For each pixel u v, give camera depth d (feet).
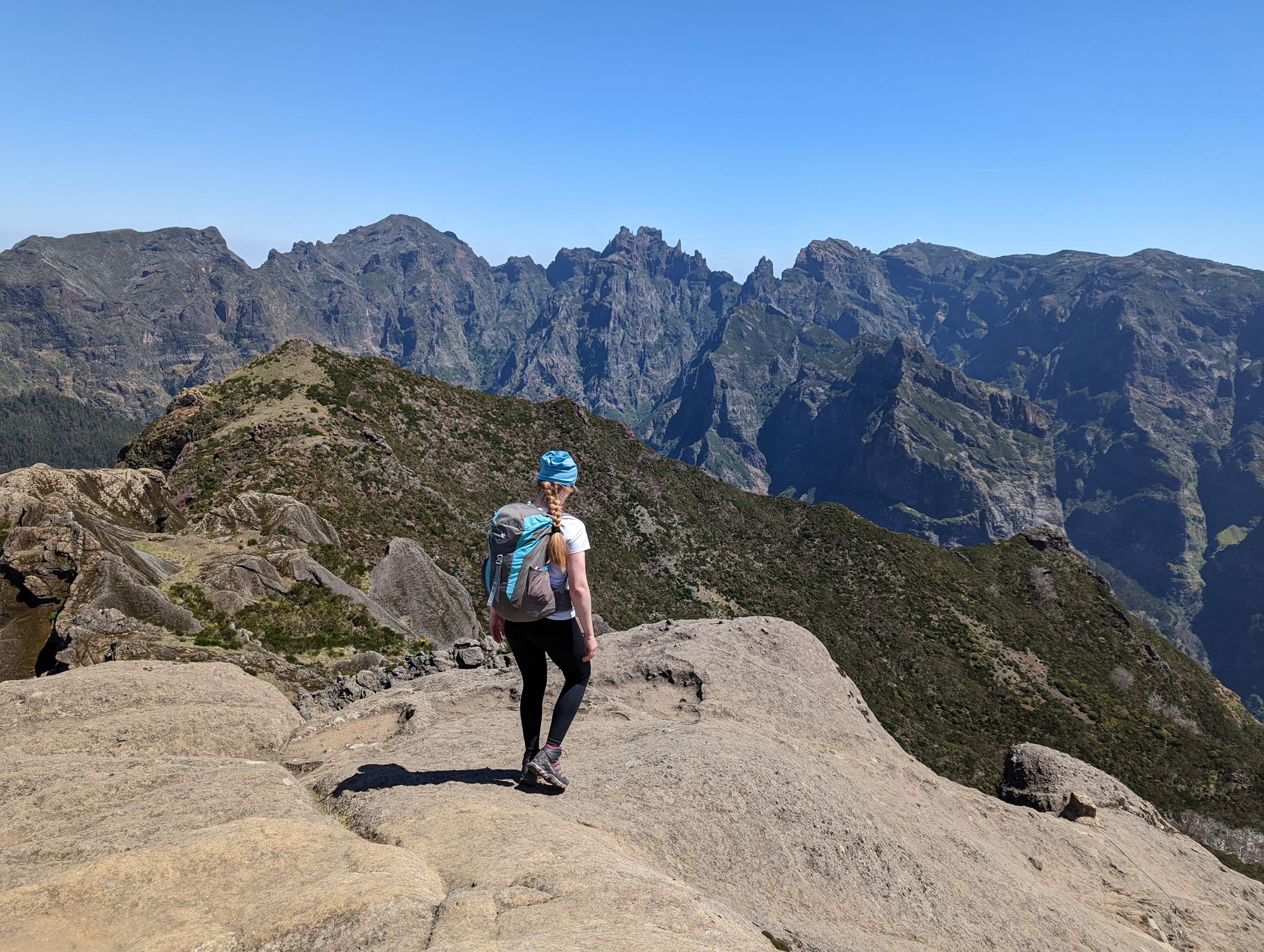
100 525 124.06
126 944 10.53
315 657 116.88
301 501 263.29
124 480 163.32
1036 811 46.62
